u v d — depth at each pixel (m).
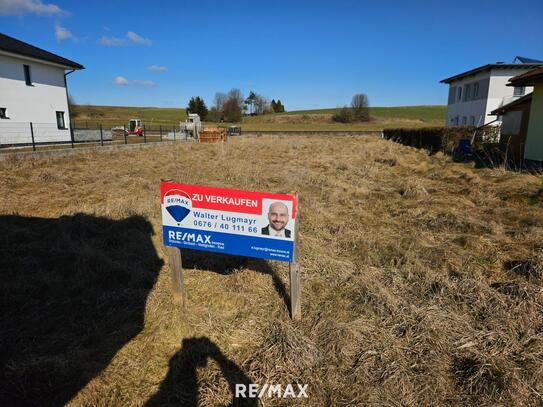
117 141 24.39
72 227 5.14
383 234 5.37
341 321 3.11
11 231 5.07
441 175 10.22
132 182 8.77
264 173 10.48
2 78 17.62
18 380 2.40
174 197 3.02
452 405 2.31
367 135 35.31
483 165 11.61
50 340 2.84
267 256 2.94
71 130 20.50
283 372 2.56
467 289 3.60
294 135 35.38
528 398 2.34
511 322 3.04
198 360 2.65
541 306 3.24
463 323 3.07
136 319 3.11
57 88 21.23
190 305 3.30
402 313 3.21
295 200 2.74
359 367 2.59
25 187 8.18
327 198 7.62
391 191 8.41
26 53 18.34
